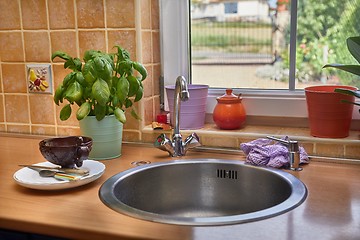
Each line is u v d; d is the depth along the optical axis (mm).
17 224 924
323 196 1022
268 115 1507
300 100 1458
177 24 1568
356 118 1402
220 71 1587
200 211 1326
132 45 1479
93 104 1356
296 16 1444
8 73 1669
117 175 1196
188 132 1463
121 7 1468
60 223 896
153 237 822
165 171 1299
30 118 1676
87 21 1519
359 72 1128
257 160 1258
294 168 1229
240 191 1289
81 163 1196
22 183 1081
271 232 832
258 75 1539
